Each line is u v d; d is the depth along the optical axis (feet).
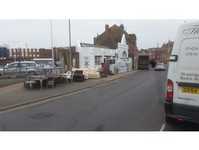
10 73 85.30
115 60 127.54
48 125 23.56
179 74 18.62
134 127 22.02
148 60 170.71
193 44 18.10
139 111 28.91
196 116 17.87
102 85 62.28
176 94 18.78
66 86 57.41
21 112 30.09
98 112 28.89
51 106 33.68
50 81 55.11
